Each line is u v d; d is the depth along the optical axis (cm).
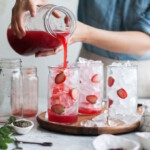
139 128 98
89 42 140
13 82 110
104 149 78
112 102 108
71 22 104
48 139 90
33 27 106
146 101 137
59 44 109
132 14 154
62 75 98
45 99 154
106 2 155
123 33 147
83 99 112
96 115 111
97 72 112
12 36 108
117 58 157
